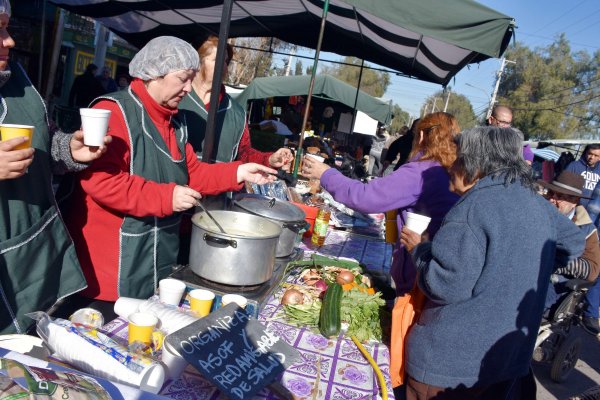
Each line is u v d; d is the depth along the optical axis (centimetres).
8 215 164
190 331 153
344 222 404
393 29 404
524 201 178
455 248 175
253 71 2356
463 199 182
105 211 204
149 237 214
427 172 236
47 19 950
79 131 172
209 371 147
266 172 255
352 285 242
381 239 385
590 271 366
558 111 4350
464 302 179
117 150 197
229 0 239
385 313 230
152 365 141
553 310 432
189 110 288
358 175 876
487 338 178
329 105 1605
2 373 105
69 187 208
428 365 184
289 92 1195
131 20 603
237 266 193
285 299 221
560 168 959
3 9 149
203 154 260
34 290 174
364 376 179
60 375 115
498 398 192
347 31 495
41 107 175
